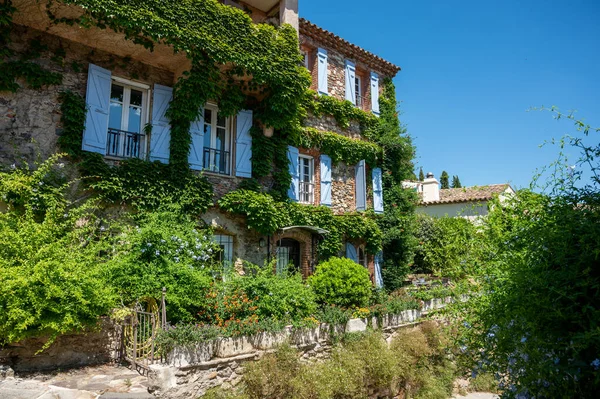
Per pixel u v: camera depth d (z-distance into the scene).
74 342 6.25
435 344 10.06
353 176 13.52
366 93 14.52
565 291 2.93
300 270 11.34
